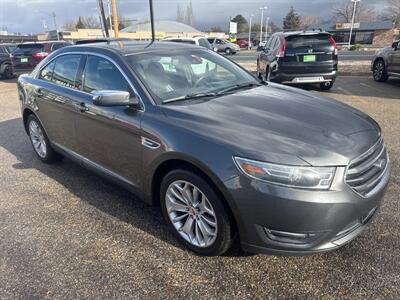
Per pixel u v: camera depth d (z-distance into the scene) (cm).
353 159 247
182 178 286
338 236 252
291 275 271
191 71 374
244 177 245
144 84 331
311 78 988
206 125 279
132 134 321
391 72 1108
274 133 264
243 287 261
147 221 352
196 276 273
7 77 1758
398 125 634
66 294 260
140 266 287
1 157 548
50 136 473
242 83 390
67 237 329
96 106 361
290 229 242
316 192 235
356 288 256
